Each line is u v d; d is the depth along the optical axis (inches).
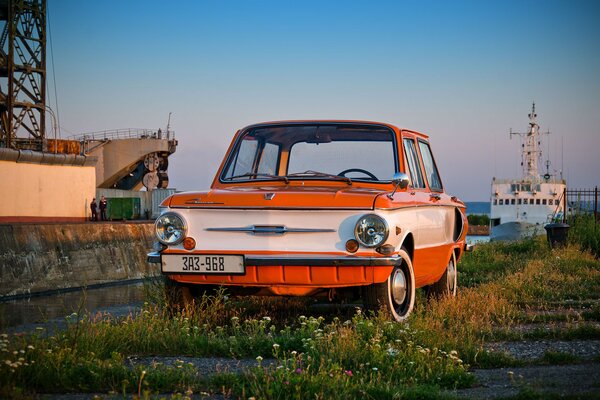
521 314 295.4
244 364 201.9
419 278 294.8
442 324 249.3
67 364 182.2
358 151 294.5
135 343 222.2
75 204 1526.8
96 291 910.4
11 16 2090.3
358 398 157.8
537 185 2197.3
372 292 252.4
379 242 243.1
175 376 176.1
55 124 1608.0
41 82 2187.5
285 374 164.6
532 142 2222.0
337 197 250.2
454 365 189.8
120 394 165.9
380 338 213.9
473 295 337.4
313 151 297.4
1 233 970.7
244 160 300.7
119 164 2674.7
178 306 269.1
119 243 1270.9
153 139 2682.1
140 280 1242.0
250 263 248.4
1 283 930.7
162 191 2285.9
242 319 289.1
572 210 815.7
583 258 551.2
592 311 291.3
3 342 187.5
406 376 180.4
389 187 282.2
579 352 219.0
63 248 1101.7
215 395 165.6
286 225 250.1
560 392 162.9
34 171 1411.2
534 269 465.4
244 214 253.1
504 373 192.4
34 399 160.6
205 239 255.4
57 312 565.6
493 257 623.5
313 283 246.7
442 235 324.2
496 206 2231.8
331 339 211.2
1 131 2148.1
